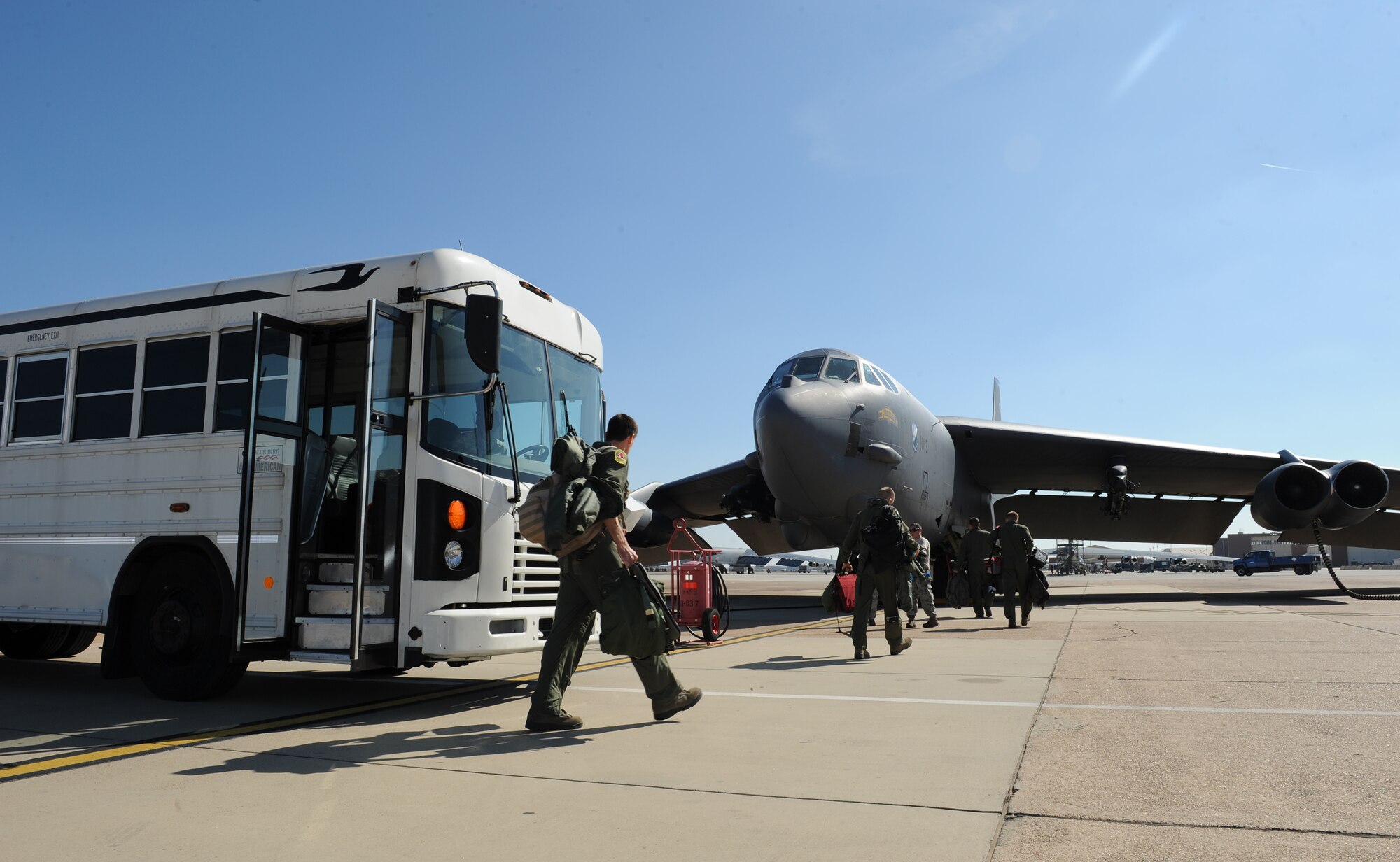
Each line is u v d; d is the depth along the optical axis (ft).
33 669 26.86
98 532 21.20
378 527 18.52
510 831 9.90
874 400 46.93
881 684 20.38
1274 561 211.20
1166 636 30.73
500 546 19.10
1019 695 18.58
